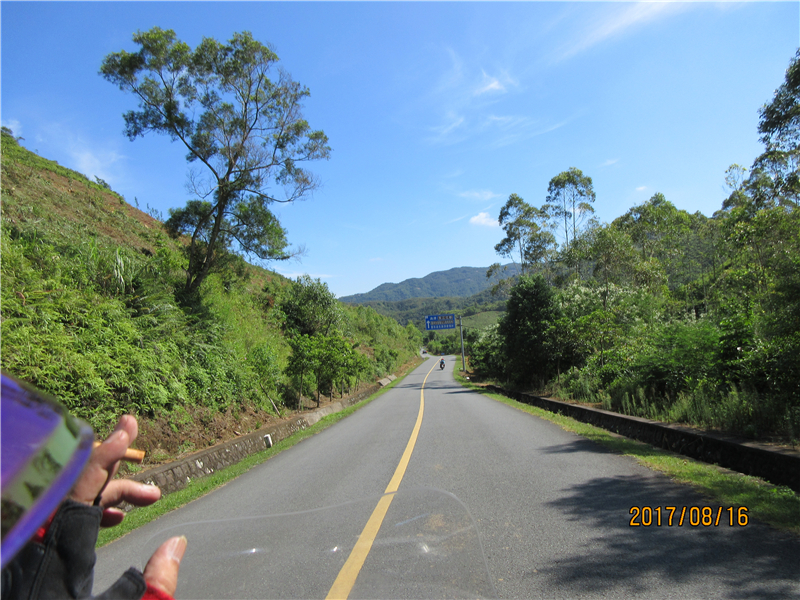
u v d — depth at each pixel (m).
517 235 36.28
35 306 7.66
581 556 3.54
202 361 11.62
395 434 10.76
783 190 10.94
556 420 11.41
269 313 22.56
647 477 5.68
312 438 11.53
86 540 0.70
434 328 57.44
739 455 5.81
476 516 4.62
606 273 20.89
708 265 36.22
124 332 9.15
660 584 3.03
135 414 8.32
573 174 34.19
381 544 1.69
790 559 3.25
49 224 11.34
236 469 8.12
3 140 18.62
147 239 17.94
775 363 7.12
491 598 1.49
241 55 12.85
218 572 1.54
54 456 0.49
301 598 1.47
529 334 19.84
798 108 9.62
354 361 21.17
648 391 10.31
